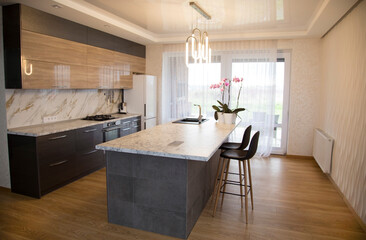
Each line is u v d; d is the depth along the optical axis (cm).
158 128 366
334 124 409
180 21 449
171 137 298
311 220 292
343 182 351
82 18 391
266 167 489
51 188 360
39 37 348
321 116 507
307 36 512
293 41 539
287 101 566
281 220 290
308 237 258
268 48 550
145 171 258
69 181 392
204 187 314
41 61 353
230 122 416
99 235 257
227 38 543
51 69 369
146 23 465
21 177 348
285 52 554
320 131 485
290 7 366
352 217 300
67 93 448
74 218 289
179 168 245
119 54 529
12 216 293
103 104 542
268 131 562
